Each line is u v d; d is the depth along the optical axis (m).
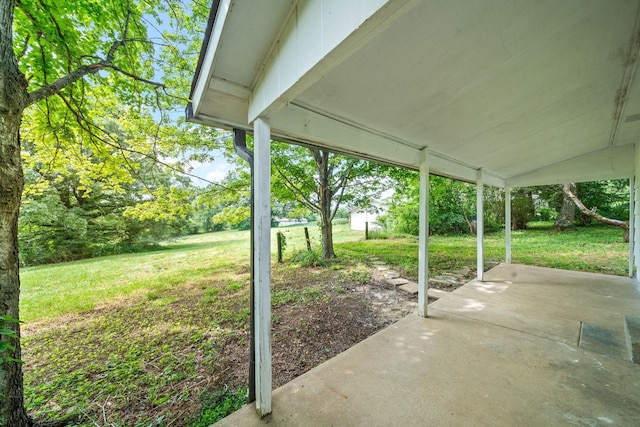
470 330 2.71
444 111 2.15
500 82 1.82
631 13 1.34
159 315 3.60
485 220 12.05
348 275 5.29
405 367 2.09
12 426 1.51
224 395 1.95
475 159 3.88
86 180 4.42
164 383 2.12
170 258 8.71
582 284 4.25
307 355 2.47
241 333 2.98
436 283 4.71
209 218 17.84
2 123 1.51
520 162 4.54
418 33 1.25
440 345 2.42
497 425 1.51
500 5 1.17
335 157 6.37
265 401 1.62
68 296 4.57
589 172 4.73
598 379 1.89
